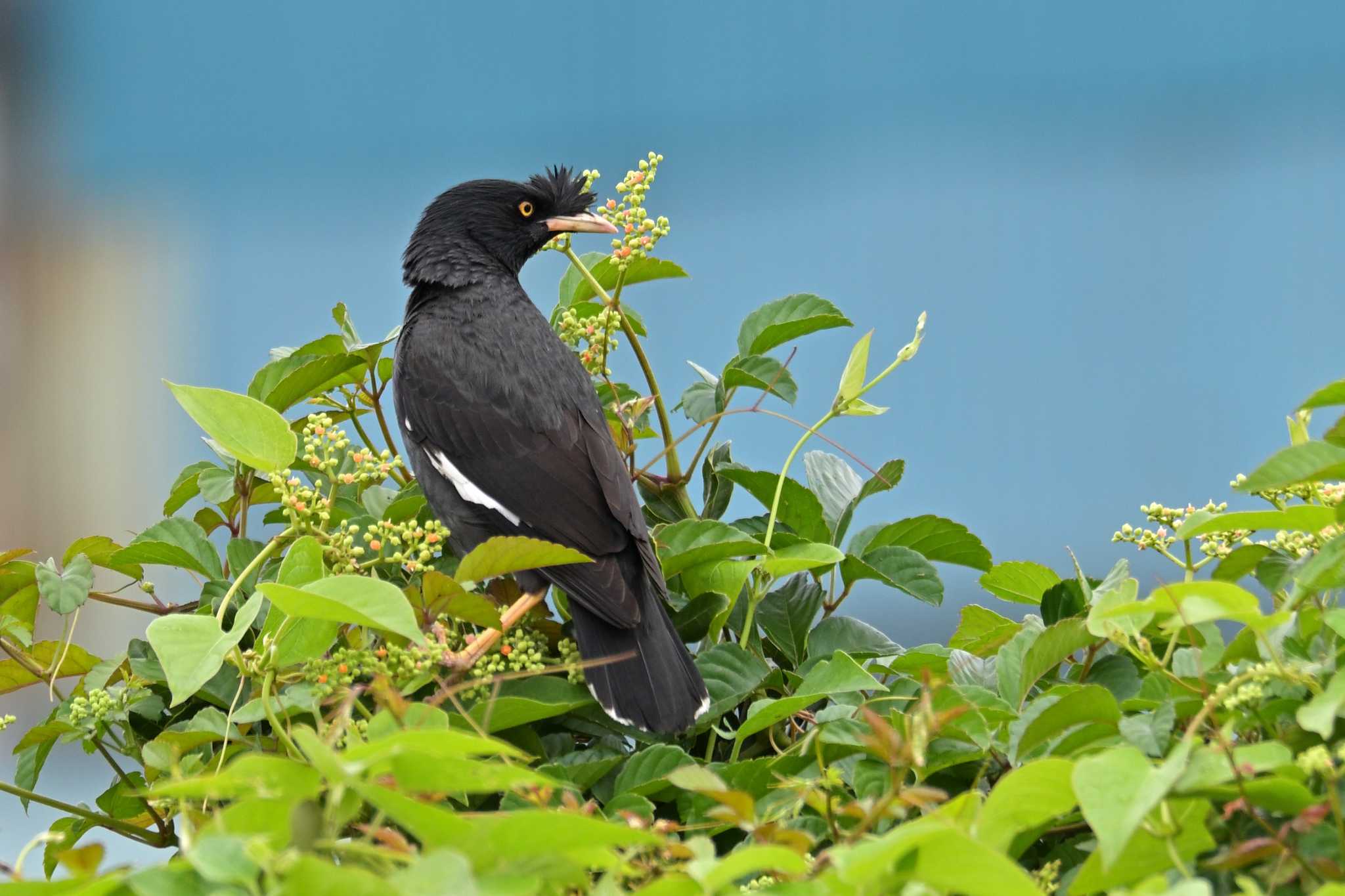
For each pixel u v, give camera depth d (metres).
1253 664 4.54
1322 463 4.19
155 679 5.85
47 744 6.29
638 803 4.88
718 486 7.13
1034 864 4.69
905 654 5.80
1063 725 4.55
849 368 6.70
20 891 3.47
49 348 19.67
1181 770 3.59
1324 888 3.18
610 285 7.61
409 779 3.63
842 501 6.91
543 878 3.43
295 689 5.22
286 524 7.42
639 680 5.93
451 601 5.68
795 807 4.62
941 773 5.04
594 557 7.42
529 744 5.82
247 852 3.27
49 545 19.45
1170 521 5.68
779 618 6.40
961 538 6.70
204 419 5.76
